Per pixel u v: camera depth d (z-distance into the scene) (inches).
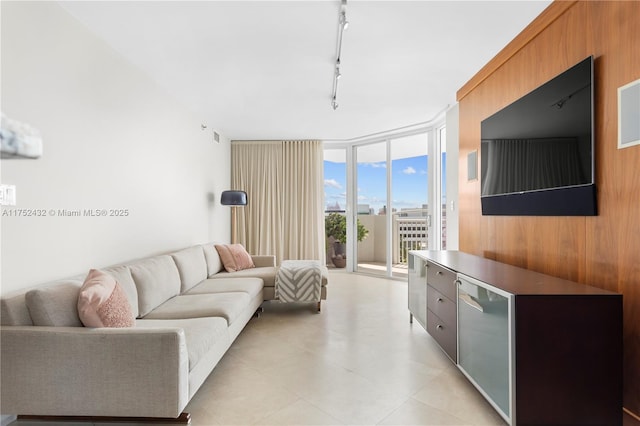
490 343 72.6
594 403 64.4
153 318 95.4
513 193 103.6
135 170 118.6
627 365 68.2
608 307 64.7
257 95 149.8
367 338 118.5
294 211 240.5
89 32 94.6
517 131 101.1
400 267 223.3
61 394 64.6
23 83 74.1
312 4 84.7
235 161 240.1
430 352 106.4
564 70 84.7
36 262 77.5
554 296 64.5
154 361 64.3
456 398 80.3
